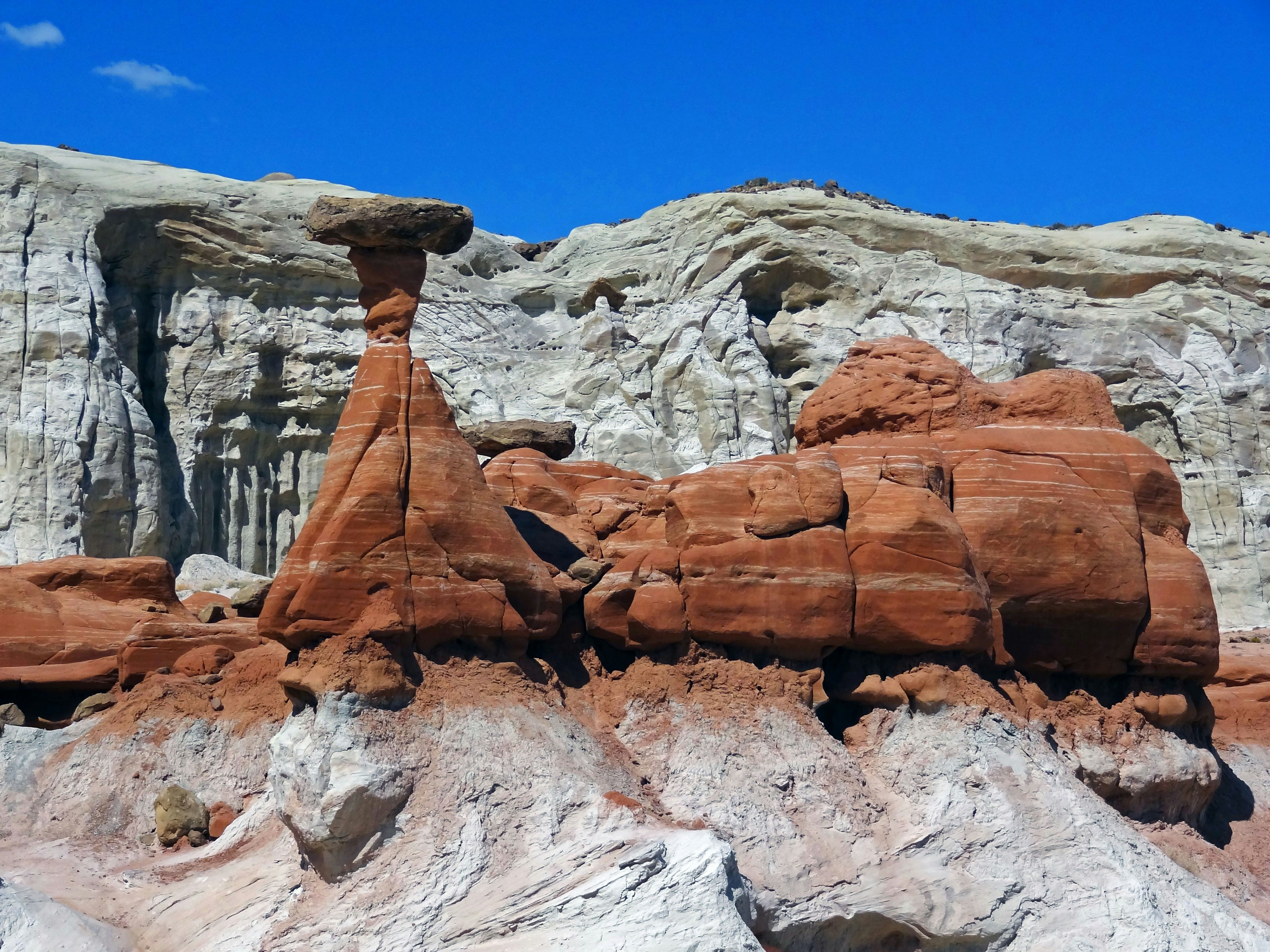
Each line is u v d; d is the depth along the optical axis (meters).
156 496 60.88
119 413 60.44
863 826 21.00
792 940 19.80
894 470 23.56
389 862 18.38
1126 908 20.09
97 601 30.06
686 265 75.06
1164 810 25.41
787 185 83.31
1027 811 21.20
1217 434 71.62
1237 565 69.31
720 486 23.39
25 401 59.12
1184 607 25.67
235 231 65.94
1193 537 70.88
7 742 24.08
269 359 66.88
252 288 66.88
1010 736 22.23
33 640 27.88
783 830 20.52
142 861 21.48
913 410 25.72
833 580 22.77
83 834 22.44
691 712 22.14
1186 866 23.89
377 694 19.33
